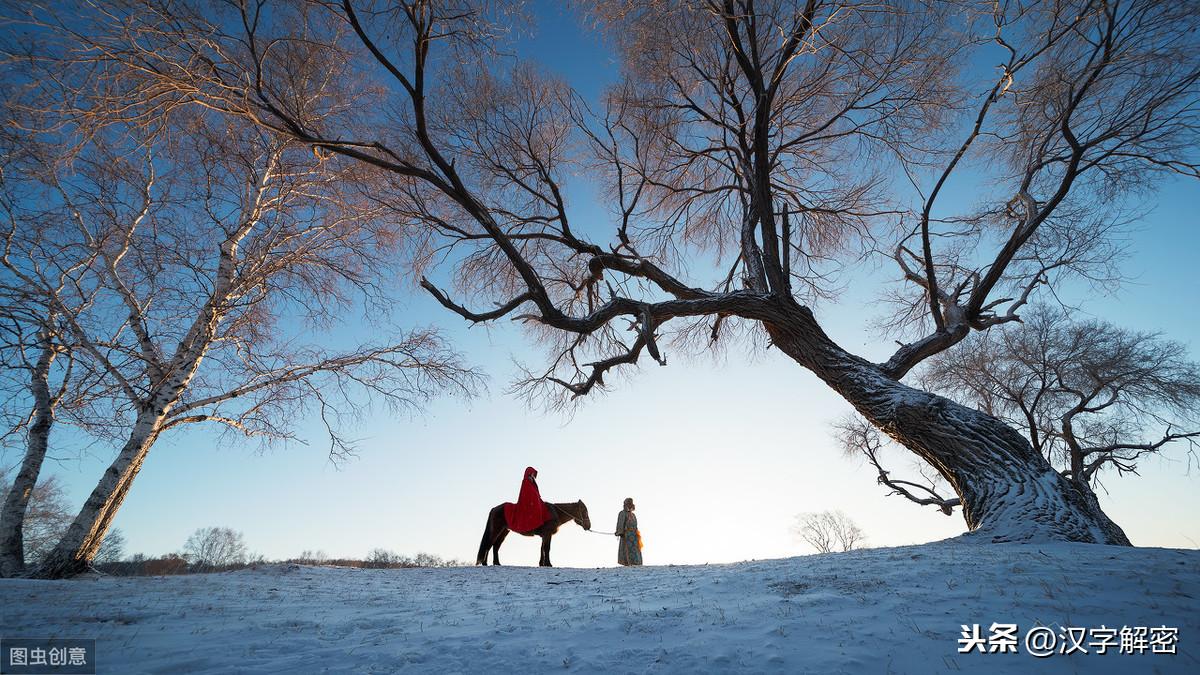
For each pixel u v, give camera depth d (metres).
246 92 9.59
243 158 12.46
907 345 12.88
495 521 12.02
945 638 3.98
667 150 14.69
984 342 20.81
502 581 8.49
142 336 11.46
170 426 11.34
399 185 12.55
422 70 10.05
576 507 12.45
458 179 11.11
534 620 5.25
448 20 9.70
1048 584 5.01
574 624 4.98
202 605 6.17
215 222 12.21
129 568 14.73
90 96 8.86
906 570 6.08
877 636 4.10
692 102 13.68
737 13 11.73
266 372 11.95
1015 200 12.97
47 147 8.99
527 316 13.30
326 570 9.84
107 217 10.84
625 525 12.32
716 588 6.17
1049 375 19.98
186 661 4.06
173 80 9.23
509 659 4.10
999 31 10.47
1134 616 4.14
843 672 3.53
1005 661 3.58
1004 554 6.78
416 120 10.61
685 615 5.03
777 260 12.91
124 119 9.30
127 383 10.84
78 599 6.19
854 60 10.98
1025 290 13.91
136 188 11.41
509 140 13.10
